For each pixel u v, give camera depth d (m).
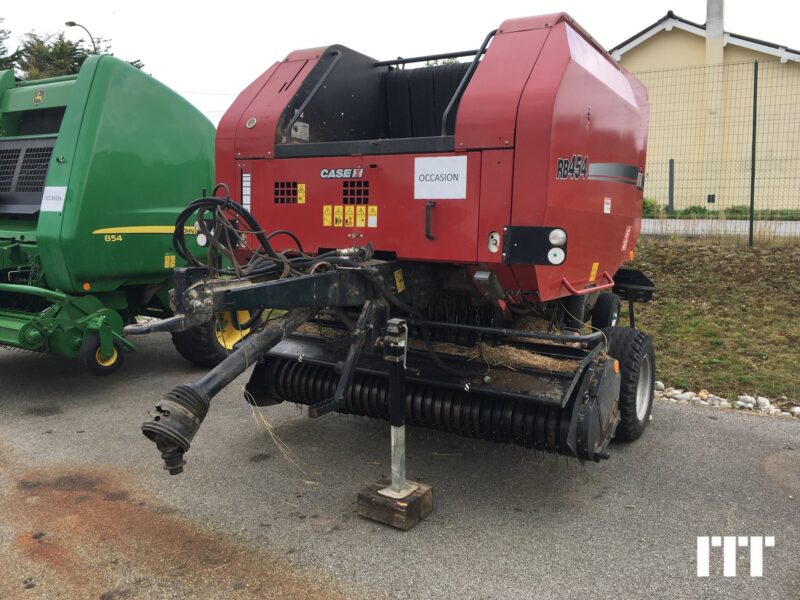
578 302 4.34
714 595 2.73
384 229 3.57
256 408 4.92
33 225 5.93
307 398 4.11
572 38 3.43
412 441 4.44
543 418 3.30
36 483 3.77
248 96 4.23
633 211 4.86
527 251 3.15
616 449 4.36
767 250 9.23
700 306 7.82
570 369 3.43
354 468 4.00
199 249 6.43
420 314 3.55
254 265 3.10
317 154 3.79
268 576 2.84
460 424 3.52
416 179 3.43
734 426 4.81
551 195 3.14
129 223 5.65
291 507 3.49
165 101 6.03
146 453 4.23
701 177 14.54
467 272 3.68
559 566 2.94
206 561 2.96
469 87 3.29
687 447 4.39
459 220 3.32
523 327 4.11
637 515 3.44
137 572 2.87
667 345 6.80
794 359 6.21
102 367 5.37
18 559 2.96
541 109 3.07
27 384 5.87
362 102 4.79
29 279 5.43
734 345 6.65
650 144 16.06
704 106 16.14
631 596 2.72
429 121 4.91
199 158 6.43
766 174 13.73
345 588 2.76
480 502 3.57
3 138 6.26
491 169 3.20
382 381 3.79
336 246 3.77
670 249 9.70
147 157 5.81
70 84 5.86
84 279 5.36
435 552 3.04
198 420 2.55
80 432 4.62
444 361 3.67
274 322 3.02
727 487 3.78
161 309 6.61
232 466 4.03
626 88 4.46
